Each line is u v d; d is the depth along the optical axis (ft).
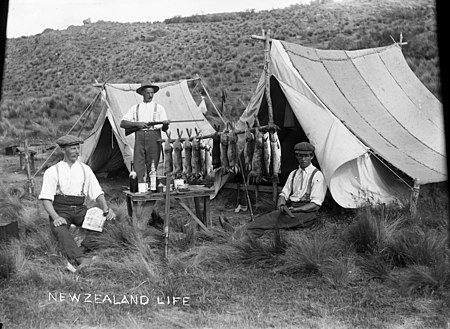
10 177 38.04
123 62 122.72
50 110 68.03
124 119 26.03
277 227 20.83
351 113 28.12
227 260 19.38
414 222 22.15
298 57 28.78
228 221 24.22
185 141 25.66
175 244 20.79
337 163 24.49
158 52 123.44
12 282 17.29
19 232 22.36
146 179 24.17
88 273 18.25
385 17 108.58
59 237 19.22
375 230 19.62
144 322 14.33
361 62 32.50
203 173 25.17
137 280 17.61
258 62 90.07
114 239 20.65
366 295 15.72
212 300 15.74
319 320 14.30
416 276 16.28
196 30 136.98
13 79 123.13
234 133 25.17
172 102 39.83
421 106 32.09
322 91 27.89
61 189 20.01
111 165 38.75
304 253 18.10
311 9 140.77
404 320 14.12
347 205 24.20
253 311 14.90
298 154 22.25
